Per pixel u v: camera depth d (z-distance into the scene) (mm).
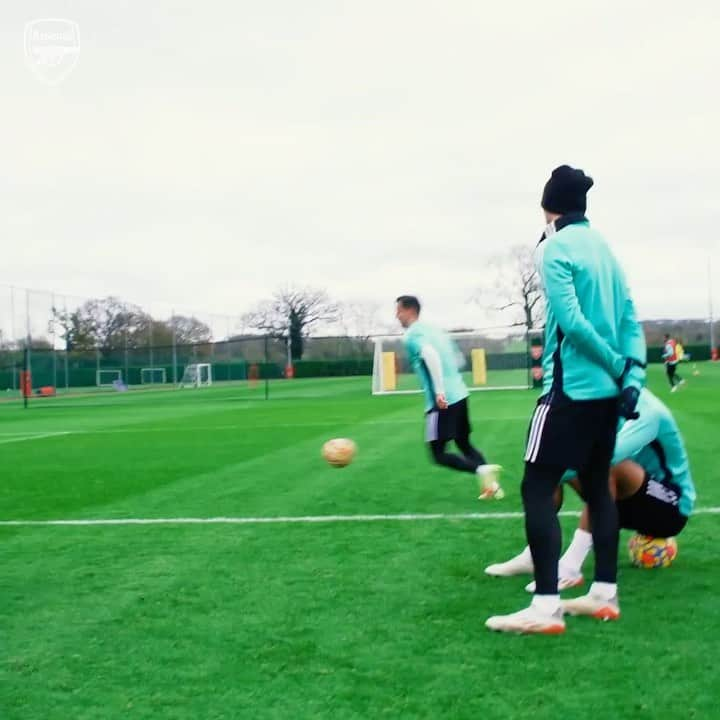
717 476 8242
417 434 14211
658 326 68000
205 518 6898
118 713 3057
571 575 4648
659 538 4848
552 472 3906
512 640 3707
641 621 3906
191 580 4906
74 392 46219
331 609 4250
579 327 3742
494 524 6359
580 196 4043
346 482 8758
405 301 8039
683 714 2889
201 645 3760
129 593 4652
